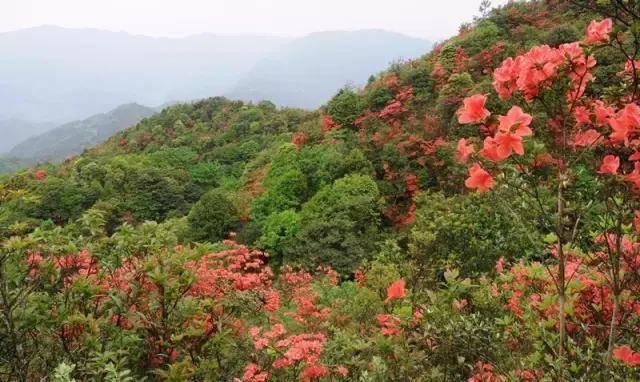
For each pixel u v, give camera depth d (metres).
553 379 2.05
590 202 1.86
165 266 4.07
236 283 5.34
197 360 3.87
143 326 3.83
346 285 9.60
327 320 5.88
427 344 2.80
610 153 1.87
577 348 2.09
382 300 6.23
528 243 7.52
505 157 1.81
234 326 4.48
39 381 3.62
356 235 17.89
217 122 59.06
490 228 8.62
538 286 2.93
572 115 1.91
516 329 2.49
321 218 18.38
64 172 47.34
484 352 2.45
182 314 3.92
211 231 22.31
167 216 33.62
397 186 19.98
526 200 1.95
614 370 2.07
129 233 4.46
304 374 3.36
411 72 27.55
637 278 2.04
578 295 2.31
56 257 4.26
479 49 26.53
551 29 23.94
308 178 22.94
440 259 6.98
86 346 3.62
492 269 6.94
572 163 1.87
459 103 21.30
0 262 3.53
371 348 3.65
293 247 17.95
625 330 2.19
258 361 3.90
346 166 21.47
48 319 3.70
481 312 3.17
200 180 40.47
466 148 1.95
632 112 1.63
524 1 31.61
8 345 3.62
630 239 2.18
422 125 22.70
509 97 1.98
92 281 4.09
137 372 3.89
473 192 9.76
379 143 22.55
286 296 8.78
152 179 35.50
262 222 21.12
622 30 1.76
